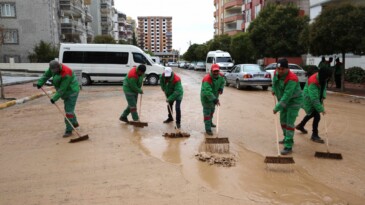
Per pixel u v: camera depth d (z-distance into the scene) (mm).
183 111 11133
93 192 4594
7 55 38875
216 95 7898
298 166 5684
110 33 85062
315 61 28156
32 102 13672
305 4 40188
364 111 11250
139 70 8438
